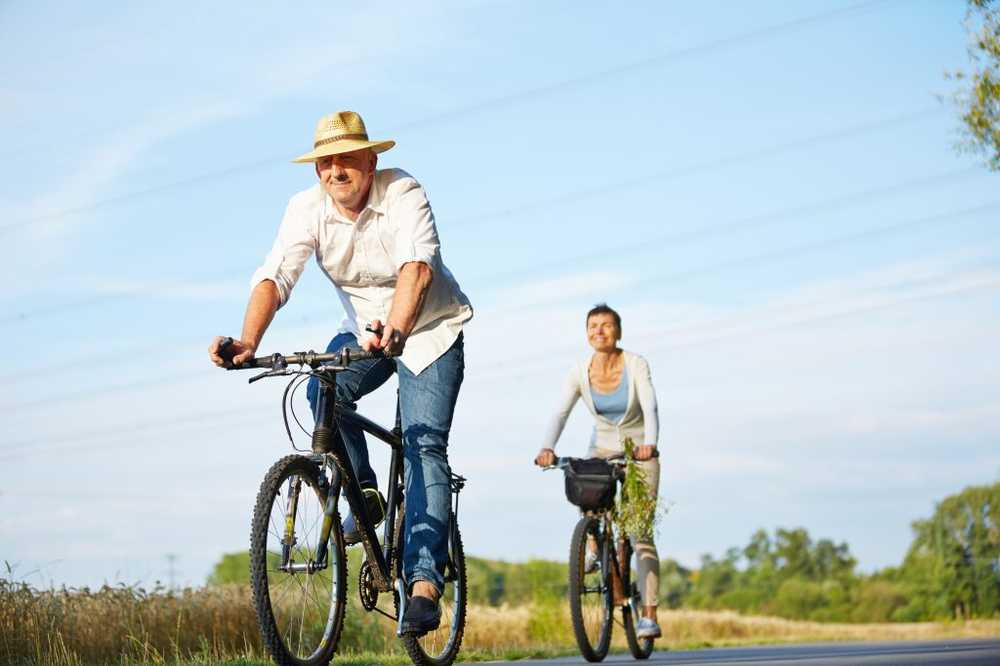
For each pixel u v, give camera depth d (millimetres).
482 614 25109
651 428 15680
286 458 8531
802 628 92625
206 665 13289
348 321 10125
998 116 17719
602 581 15328
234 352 8609
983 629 81500
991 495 153250
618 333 15945
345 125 9391
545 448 15805
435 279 9680
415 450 9602
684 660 15180
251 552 8227
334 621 8977
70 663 14297
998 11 17703
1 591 15336
